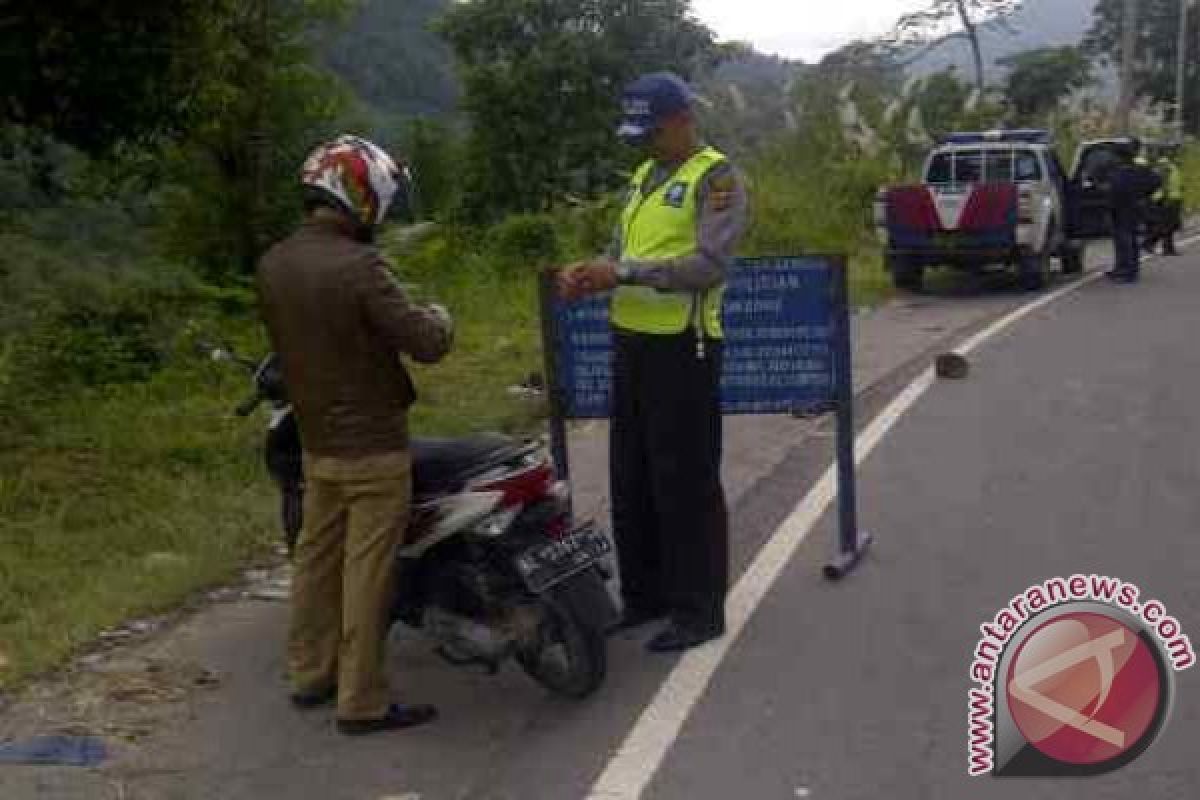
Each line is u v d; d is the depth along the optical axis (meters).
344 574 4.80
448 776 4.48
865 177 23.75
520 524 4.83
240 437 8.80
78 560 6.50
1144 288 17.38
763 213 21.80
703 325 5.23
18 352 11.61
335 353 4.63
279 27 21.61
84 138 9.38
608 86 41.56
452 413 9.68
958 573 6.28
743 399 6.14
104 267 25.67
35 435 8.91
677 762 4.52
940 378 11.24
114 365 11.87
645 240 5.16
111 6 8.41
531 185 41.47
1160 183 18.98
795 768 4.45
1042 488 7.71
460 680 5.25
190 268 21.84
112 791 4.39
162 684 5.20
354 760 4.60
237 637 5.66
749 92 27.55
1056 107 37.88
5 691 5.10
